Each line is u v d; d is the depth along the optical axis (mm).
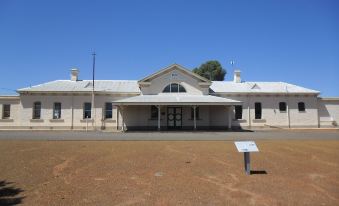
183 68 33125
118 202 7387
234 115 34938
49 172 10219
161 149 14867
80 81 37469
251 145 10219
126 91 34375
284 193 8180
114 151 14195
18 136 21766
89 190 8305
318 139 19812
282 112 35844
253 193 8156
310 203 7418
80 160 12094
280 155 13477
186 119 32969
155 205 7195
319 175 10094
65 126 33688
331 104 37000
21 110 33656
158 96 31938
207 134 24578
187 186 8734
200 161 12023
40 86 35031
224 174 10125
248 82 39469
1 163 11391
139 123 32812
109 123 33875
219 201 7504
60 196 7797
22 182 9055
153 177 9664
